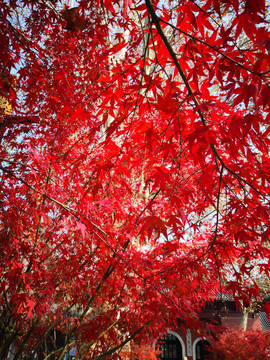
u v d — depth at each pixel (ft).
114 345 14.39
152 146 5.65
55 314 12.46
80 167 10.50
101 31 12.03
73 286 11.79
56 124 11.70
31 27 11.78
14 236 10.66
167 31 15.15
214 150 5.30
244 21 4.35
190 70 5.31
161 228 4.79
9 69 9.95
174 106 4.94
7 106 12.18
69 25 11.14
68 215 9.53
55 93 9.87
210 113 6.14
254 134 5.51
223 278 11.95
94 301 13.26
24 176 10.69
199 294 12.27
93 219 7.98
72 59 11.95
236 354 19.13
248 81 5.09
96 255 11.07
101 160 7.22
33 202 10.99
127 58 12.95
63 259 11.11
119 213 11.21
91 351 14.20
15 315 11.54
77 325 13.25
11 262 10.46
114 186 9.45
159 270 9.49
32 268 10.98
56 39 11.40
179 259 9.70
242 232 7.39
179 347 44.32
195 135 4.51
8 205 10.16
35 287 10.83
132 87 5.10
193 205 9.48
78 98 10.46
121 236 10.21
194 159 5.19
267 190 7.86
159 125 6.84
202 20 5.06
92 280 11.77
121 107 5.58
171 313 10.62
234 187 8.50
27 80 10.64
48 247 13.20
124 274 10.61
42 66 9.73
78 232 11.05
